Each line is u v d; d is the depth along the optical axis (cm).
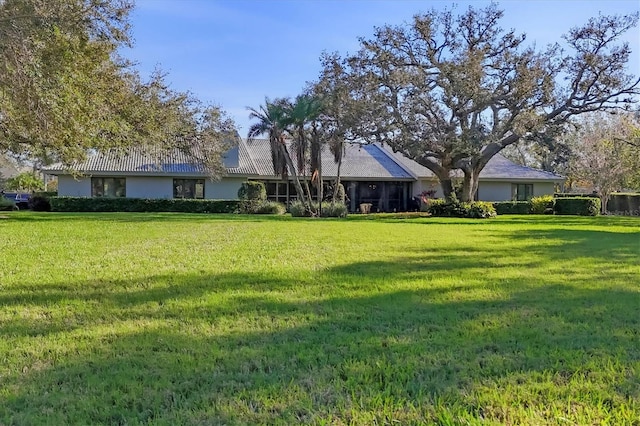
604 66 2045
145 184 2778
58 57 1143
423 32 2155
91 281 523
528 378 253
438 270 612
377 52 2178
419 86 2072
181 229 1277
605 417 207
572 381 248
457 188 2967
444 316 381
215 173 2284
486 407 219
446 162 2289
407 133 2100
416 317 378
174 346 305
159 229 1270
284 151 2156
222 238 1034
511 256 754
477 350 299
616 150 2634
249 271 596
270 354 290
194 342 314
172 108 1886
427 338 324
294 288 491
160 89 1827
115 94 1562
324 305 418
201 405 221
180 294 460
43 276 552
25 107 1059
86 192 2717
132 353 293
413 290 484
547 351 297
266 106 2106
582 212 2659
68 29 1176
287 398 228
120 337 324
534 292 475
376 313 391
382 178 3059
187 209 2612
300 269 613
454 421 204
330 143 2184
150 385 244
